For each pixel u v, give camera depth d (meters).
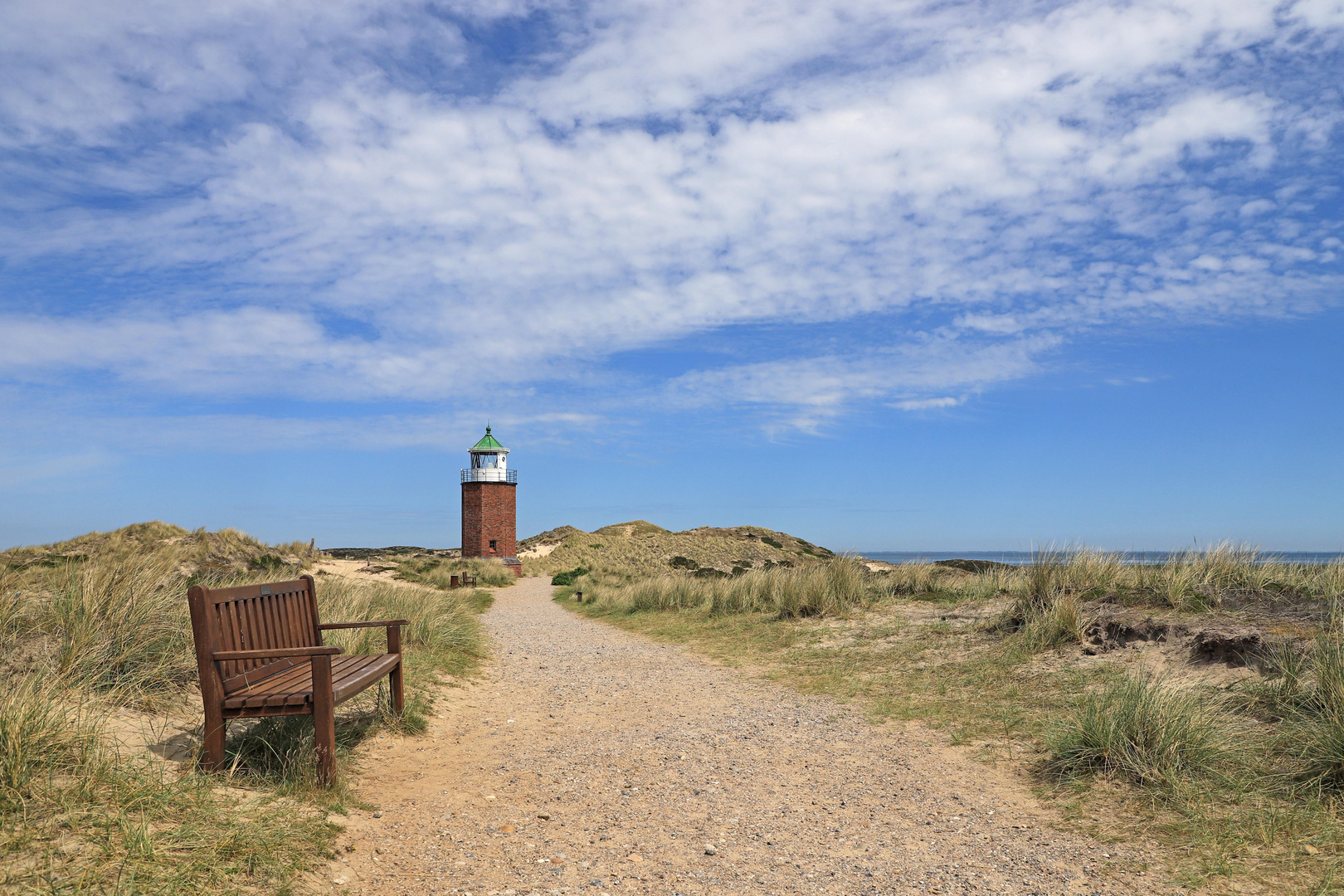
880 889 3.40
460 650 10.50
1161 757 4.47
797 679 8.34
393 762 5.39
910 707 6.73
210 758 4.26
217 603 4.51
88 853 2.96
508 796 4.80
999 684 7.07
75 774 3.58
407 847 3.84
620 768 5.41
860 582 12.80
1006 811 4.31
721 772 5.27
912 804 4.52
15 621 5.82
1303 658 5.59
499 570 42.75
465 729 6.61
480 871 3.59
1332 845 3.47
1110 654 7.26
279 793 4.09
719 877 3.56
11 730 3.50
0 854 2.85
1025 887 3.36
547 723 6.95
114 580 6.47
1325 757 4.18
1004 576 11.91
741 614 13.86
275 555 27.09
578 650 11.89
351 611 9.68
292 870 3.21
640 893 3.39
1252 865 3.37
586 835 4.11
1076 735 4.92
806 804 4.59
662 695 8.08
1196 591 8.19
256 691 4.54
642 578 28.64
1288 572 8.42
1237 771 4.34
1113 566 9.56
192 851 3.14
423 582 33.78
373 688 7.10
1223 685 5.76
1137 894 3.21
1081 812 4.16
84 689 4.96
